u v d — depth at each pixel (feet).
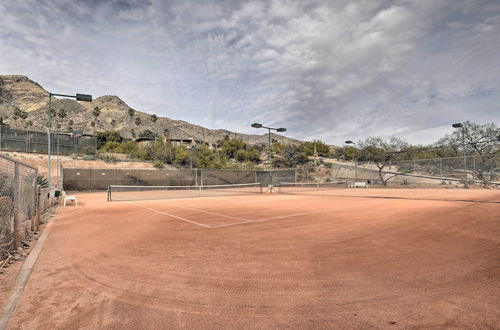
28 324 9.21
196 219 33.14
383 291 11.38
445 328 8.51
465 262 14.94
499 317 9.10
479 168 96.89
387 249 17.92
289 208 43.65
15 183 19.20
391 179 124.98
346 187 124.36
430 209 37.86
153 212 41.04
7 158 17.72
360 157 138.21
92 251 18.62
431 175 110.83
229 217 34.45
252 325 8.96
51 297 11.36
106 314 9.87
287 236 22.66
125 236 23.59
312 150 244.22
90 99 73.46
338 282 12.46
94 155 163.53
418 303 10.25
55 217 37.27
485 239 20.10
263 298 10.99
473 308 9.76
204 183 132.77
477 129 115.65
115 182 115.96
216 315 9.69
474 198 53.16
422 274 13.23
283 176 147.02
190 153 178.19
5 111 586.86
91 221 32.83
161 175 124.47
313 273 13.71
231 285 12.38
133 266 15.21
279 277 13.26
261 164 240.73
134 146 211.82
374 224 27.30
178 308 10.27
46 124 518.37
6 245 17.39
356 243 19.74
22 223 23.30
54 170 123.85
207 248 19.04
